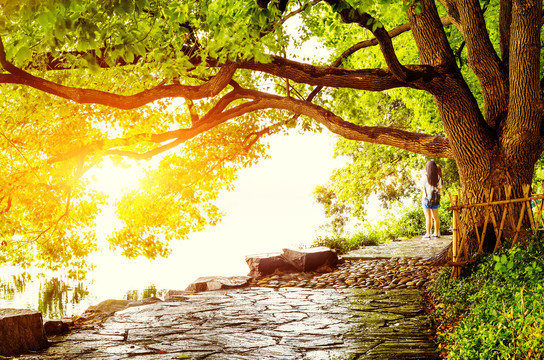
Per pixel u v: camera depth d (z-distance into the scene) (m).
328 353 6.44
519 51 9.52
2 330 6.59
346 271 12.90
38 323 6.96
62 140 10.83
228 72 10.28
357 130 11.59
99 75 10.75
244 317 8.69
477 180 10.27
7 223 10.99
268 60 8.76
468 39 10.55
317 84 10.87
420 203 23.52
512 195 10.02
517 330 5.10
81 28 6.48
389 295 10.12
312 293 10.85
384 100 23.12
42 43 7.17
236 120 14.47
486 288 7.52
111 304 10.38
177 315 8.99
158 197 12.39
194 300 10.50
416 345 6.70
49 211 11.06
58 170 10.82
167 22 9.05
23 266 11.70
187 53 10.42
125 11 6.52
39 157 10.84
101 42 7.61
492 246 9.95
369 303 9.48
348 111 15.38
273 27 8.89
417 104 17.16
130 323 8.46
